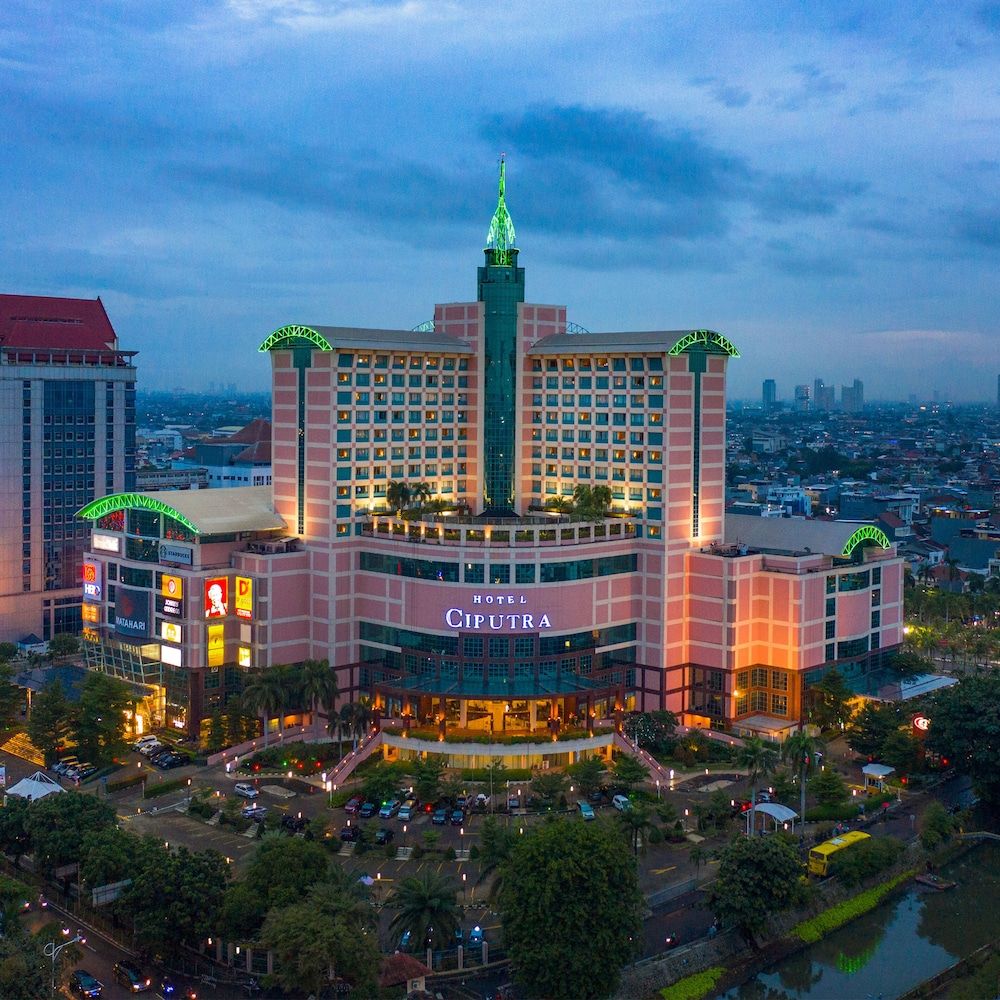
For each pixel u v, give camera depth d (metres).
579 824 140.00
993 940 153.12
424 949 136.88
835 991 141.12
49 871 158.38
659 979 138.62
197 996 131.38
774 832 173.25
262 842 145.00
